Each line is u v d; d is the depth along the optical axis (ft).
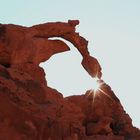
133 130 104.01
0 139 63.16
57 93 86.17
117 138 93.61
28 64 91.50
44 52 104.73
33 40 99.96
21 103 68.95
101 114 102.27
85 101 102.99
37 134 67.62
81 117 87.30
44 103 79.20
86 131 96.94
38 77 91.15
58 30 111.34
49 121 70.54
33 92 78.64
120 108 107.34
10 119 65.36
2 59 88.63
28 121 67.10
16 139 64.54
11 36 90.22
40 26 107.96
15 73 78.48
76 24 115.44
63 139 72.95
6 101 66.44
